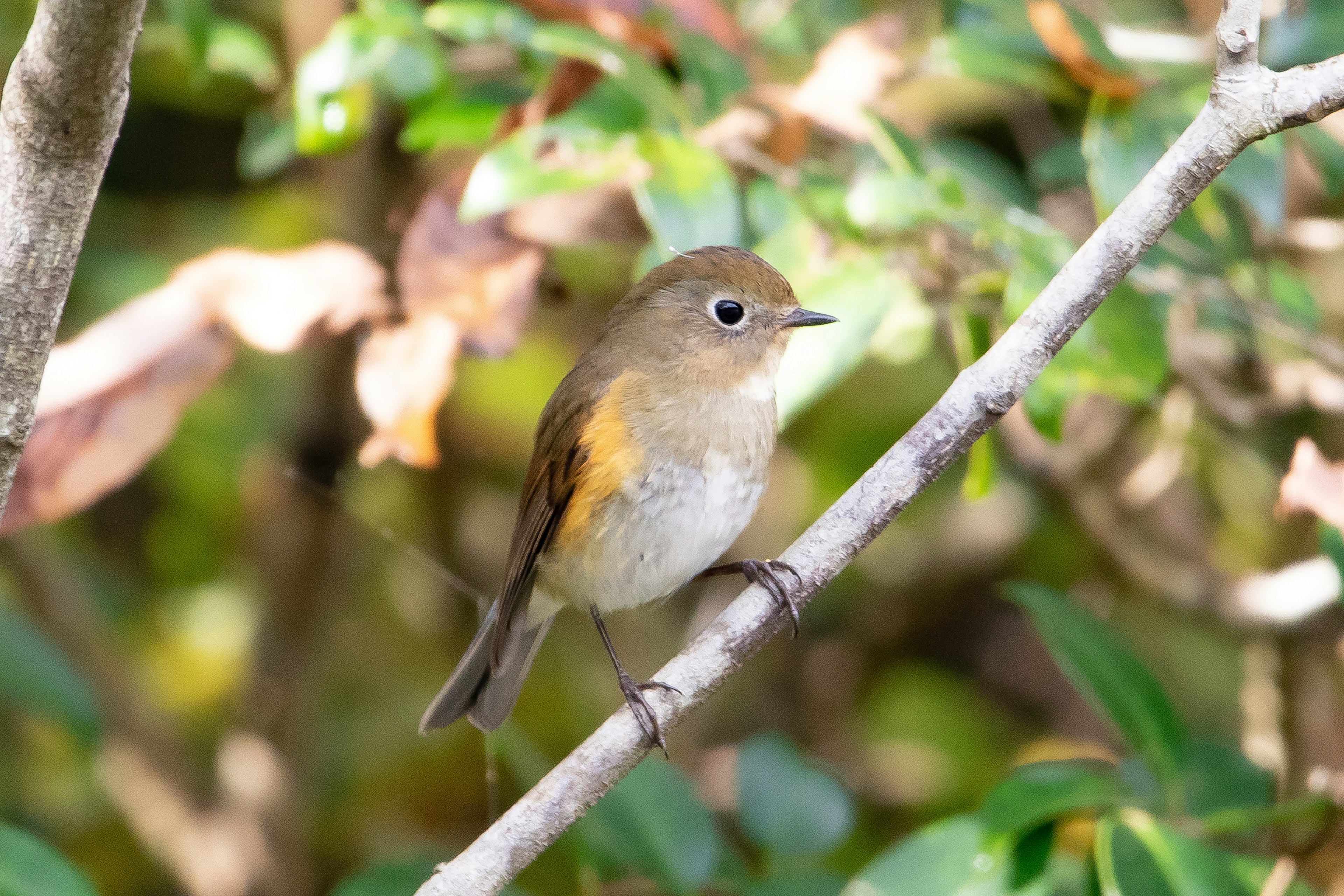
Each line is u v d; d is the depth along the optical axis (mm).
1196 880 6293
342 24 7320
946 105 10672
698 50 7898
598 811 7758
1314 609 8859
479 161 6680
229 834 9734
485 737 10297
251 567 10719
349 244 8938
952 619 11914
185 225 11352
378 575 11734
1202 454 10812
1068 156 8805
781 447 11727
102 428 6504
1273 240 9195
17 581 9930
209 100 10914
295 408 10008
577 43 6961
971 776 11023
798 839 8180
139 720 10156
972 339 7379
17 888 6445
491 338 6742
